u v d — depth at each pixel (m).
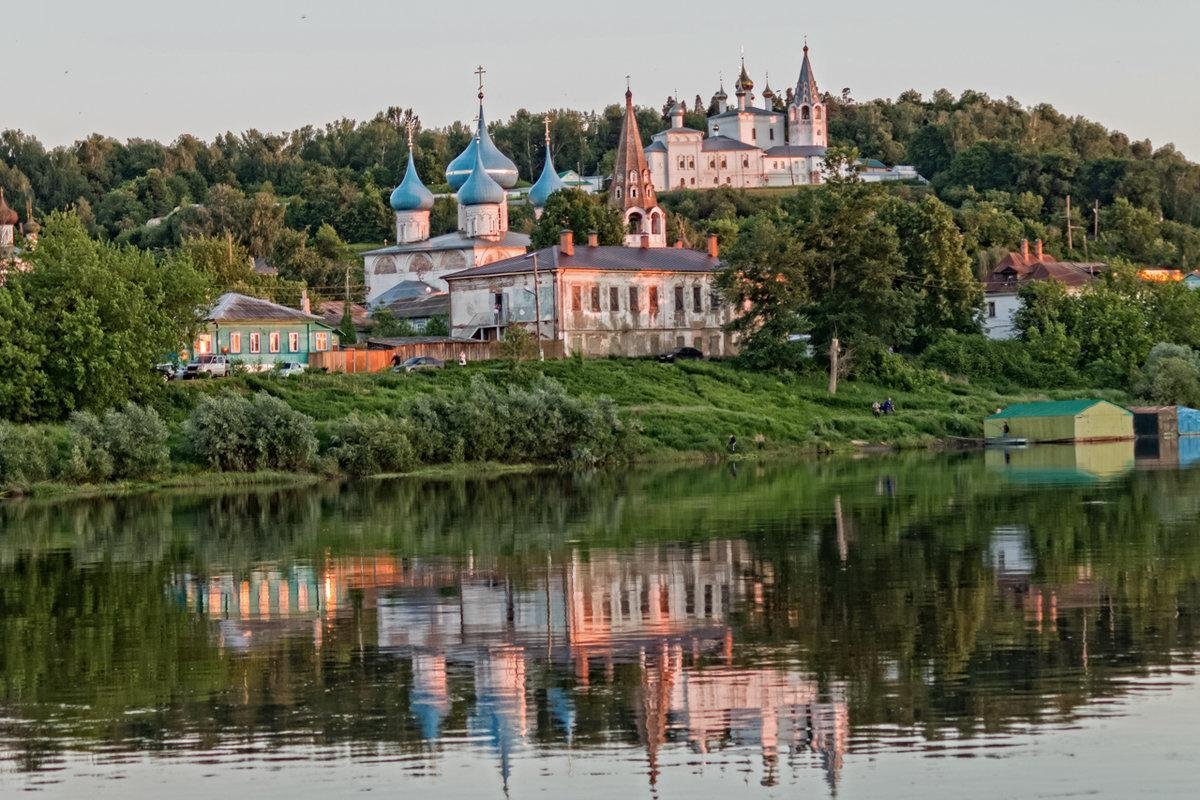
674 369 178.00
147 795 49.03
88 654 66.12
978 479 127.50
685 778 49.66
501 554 89.69
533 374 168.75
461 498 121.06
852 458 154.88
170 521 109.94
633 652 63.88
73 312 144.38
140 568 88.25
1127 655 61.22
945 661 61.03
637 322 189.62
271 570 86.31
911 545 88.69
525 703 57.16
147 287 153.38
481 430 146.62
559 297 182.75
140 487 133.12
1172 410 180.62
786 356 182.12
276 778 50.22
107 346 143.75
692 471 142.25
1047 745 51.22
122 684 60.97
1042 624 66.75
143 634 69.94
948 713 54.66
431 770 50.69
